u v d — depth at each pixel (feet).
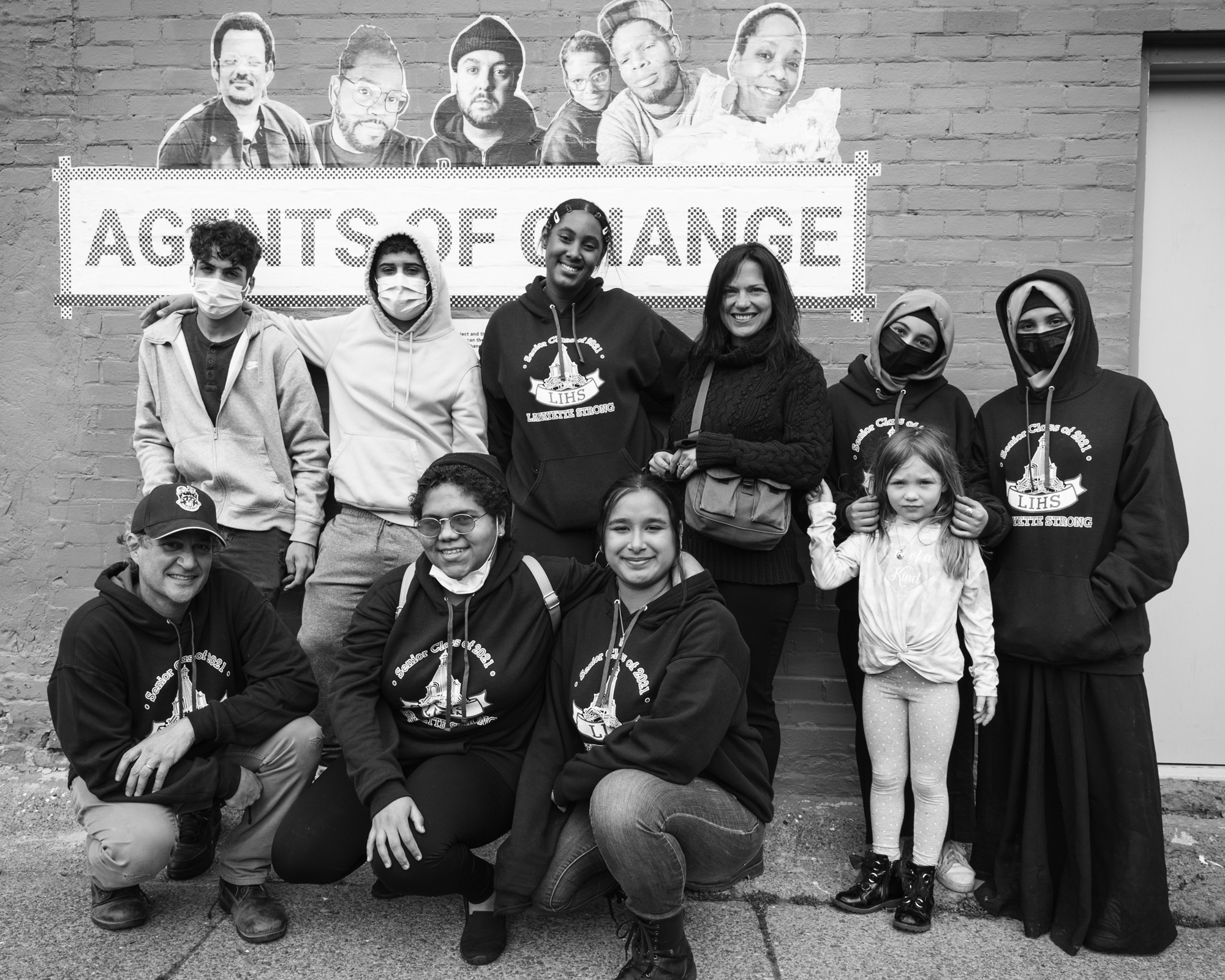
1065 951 8.94
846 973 8.54
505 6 12.02
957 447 10.34
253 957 8.63
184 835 9.86
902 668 9.55
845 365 12.09
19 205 12.39
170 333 11.18
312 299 12.38
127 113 12.30
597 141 12.10
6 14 12.24
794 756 12.20
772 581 10.37
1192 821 11.71
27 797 11.66
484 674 8.85
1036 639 9.18
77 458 12.48
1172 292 12.53
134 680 8.86
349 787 8.99
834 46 11.89
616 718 8.57
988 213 11.90
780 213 12.03
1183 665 12.80
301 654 9.39
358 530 10.94
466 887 8.42
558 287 10.84
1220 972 8.64
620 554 8.52
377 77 12.15
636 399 10.97
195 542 8.56
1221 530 12.65
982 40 11.80
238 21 12.17
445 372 11.06
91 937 8.89
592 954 8.74
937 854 9.45
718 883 8.67
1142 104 12.07
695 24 11.94
